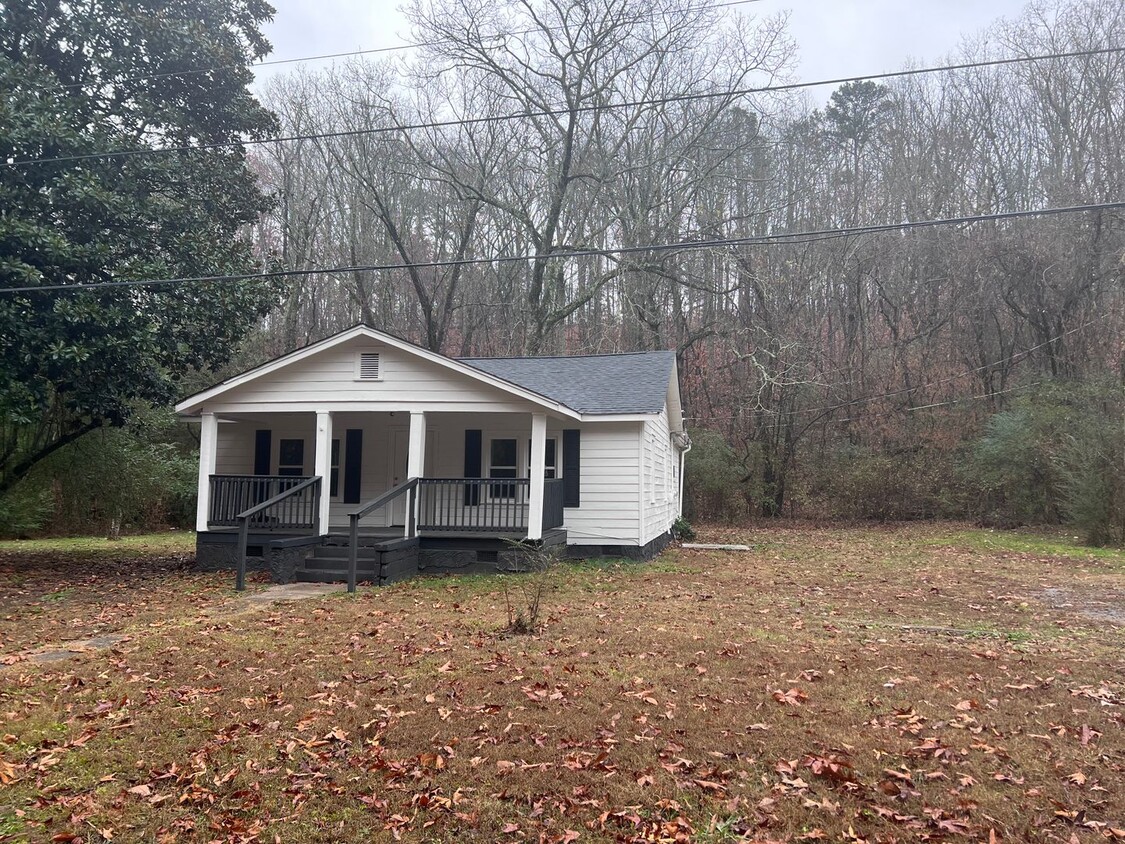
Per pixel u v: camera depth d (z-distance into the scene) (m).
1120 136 24.67
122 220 12.95
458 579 11.86
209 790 4.23
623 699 5.59
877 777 4.32
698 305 31.67
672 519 21.75
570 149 26.19
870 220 29.45
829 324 30.39
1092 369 25.17
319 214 31.56
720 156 27.86
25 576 12.77
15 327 11.40
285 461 15.34
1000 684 6.05
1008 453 23.23
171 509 24.86
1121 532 18.09
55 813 3.97
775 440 28.75
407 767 4.48
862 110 31.81
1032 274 26.19
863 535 22.81
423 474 14.95
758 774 4.37
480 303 31.55
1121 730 5.01
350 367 12.97
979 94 28.33
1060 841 3.64
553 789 4.20
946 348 29.09
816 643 7.45
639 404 14.17
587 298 27.83
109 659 6.83
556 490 13.93
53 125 11.81
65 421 17.83
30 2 13.02
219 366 16.28
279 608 9.40
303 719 5.25
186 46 14.03
